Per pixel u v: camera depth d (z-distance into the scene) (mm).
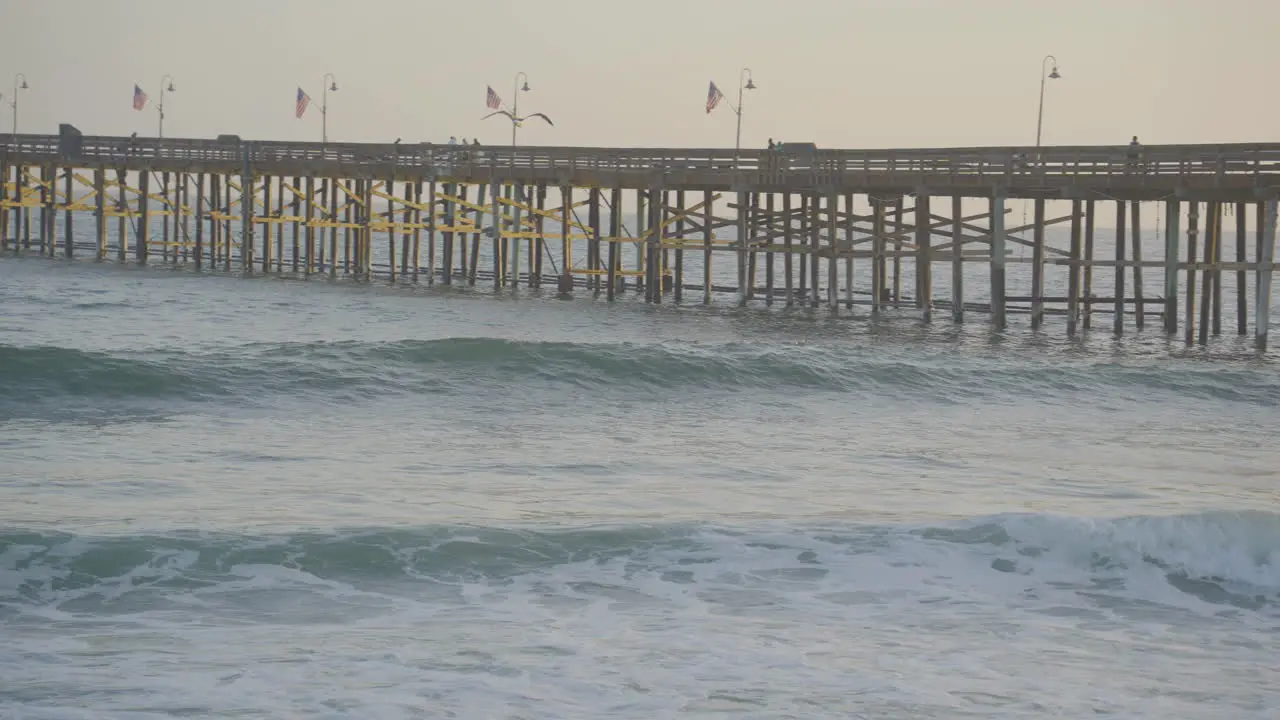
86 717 27188
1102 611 35188
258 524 39906
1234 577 37812
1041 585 36906
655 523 40812
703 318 110188
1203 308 96312
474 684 29359
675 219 116938
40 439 53500
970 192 100688
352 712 27812
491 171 124062
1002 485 49188
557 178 120562
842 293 157000
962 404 69750
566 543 38844
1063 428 63000
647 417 63500
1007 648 32312
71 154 153000
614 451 54156
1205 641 33188
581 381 71250
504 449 54000
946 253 103062
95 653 30547
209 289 127750
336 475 47969
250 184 141875
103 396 63500
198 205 147500
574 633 32625
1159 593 36625
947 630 33438
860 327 104125
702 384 72375
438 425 59625
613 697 28859
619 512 43188
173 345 83250
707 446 55875
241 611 33656
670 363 72938
